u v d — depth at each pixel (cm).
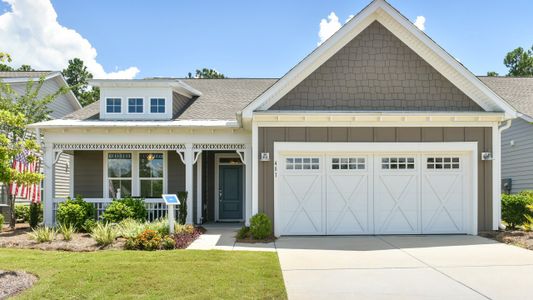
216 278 694
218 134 1385
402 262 852
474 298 620
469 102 1234
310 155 1205
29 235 1138
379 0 1197
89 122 1418
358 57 1232
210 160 1680
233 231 1316
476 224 1197
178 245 1000
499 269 793
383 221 1206
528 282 705
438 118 1187
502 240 1084
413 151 1202
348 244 1055
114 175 1559
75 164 1559
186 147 1381
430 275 750
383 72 1232
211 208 1667
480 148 1208
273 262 820
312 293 642
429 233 1208
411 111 1206
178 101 1605
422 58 1238
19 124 844
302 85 1220
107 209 1295
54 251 951
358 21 1200
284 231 1195
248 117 1171
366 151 1195
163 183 1555
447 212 1212
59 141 1367
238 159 1686
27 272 727
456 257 898
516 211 1233
